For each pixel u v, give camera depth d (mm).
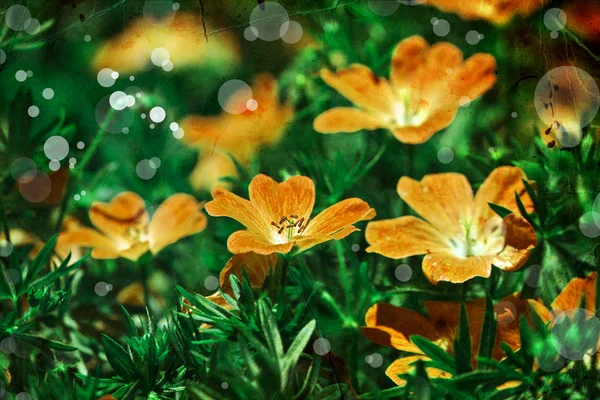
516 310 248
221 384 231
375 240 258
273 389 230
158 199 284
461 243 258
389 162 286
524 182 260
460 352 232
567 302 249
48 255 256
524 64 291
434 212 261
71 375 256
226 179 288
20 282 255
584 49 291
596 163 270
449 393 235
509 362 235
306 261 263
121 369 245
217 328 236
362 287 260
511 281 260
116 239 274
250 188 254
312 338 245
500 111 286
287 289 255
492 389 236
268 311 231
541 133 281
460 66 292
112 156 289
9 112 288
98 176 286
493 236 258
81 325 266
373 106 290
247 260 254
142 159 289
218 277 271
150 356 245
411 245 258
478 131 286
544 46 292
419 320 247
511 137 284
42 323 261
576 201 265
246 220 249
